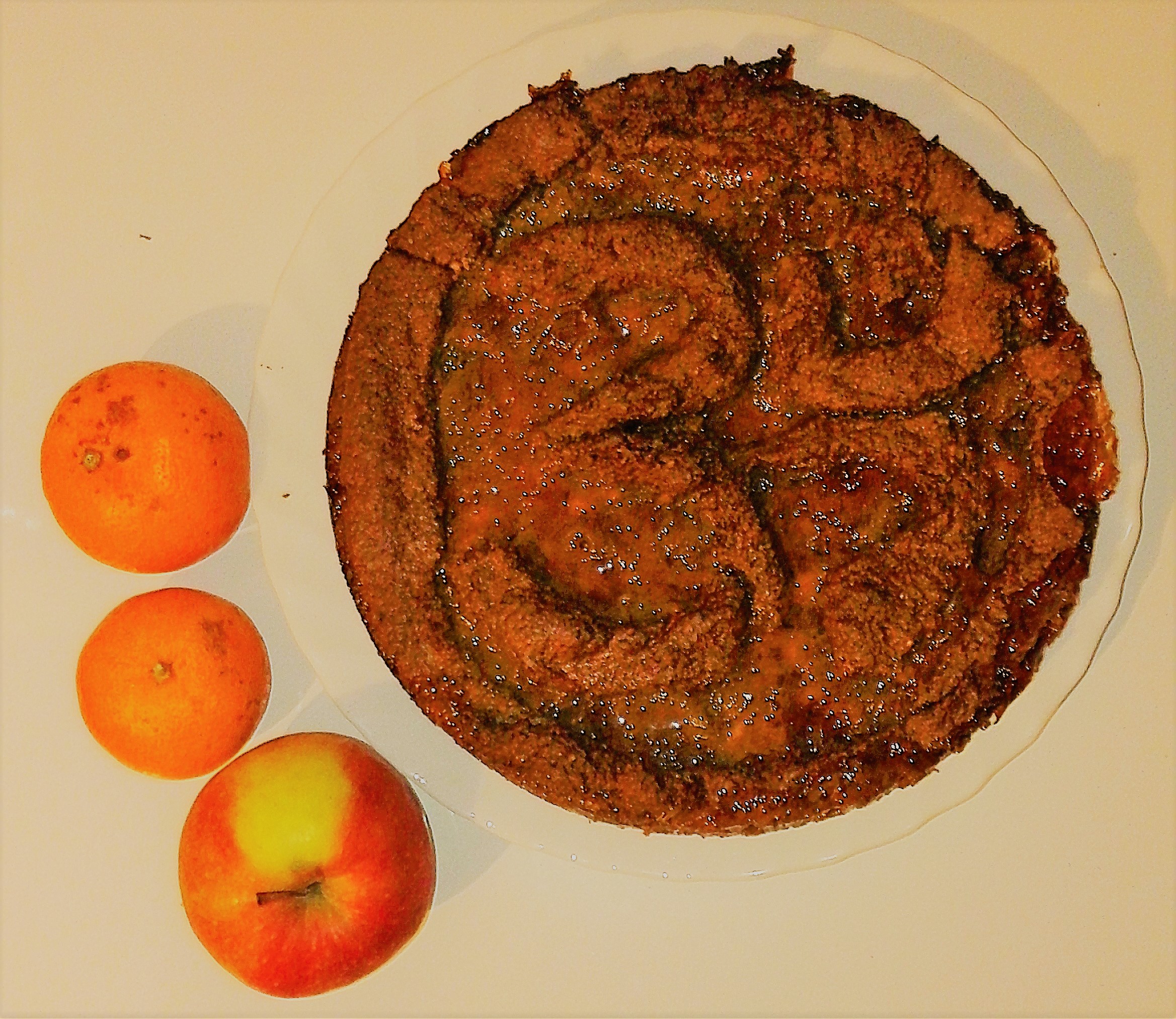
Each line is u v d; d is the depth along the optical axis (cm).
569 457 37
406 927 37
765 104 37
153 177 42
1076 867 42
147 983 42
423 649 37
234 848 35
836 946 42
